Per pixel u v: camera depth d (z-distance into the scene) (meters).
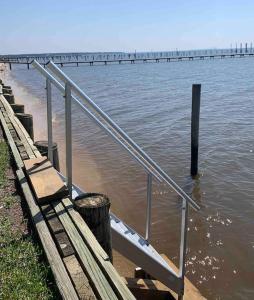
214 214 8.81
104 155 13.32
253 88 35.53
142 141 15.81
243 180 10.88
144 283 4.73
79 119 19.94
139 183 10.54
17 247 3.45
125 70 72.56
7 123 8.16
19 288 2.89
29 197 4.11
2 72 71.38
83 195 3.93
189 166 12.30
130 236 4.61
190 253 7.25
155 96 31.50
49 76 4.32
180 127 18.25
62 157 12.91
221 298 6.09
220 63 89.69
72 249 3.13
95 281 2.70
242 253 7.23
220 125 18.52
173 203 9.24
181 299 4.73
